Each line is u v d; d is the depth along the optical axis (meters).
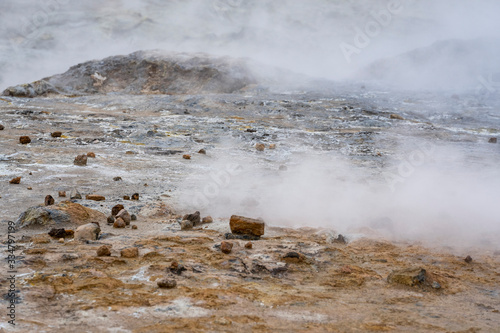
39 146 14.12
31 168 11.32
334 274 5.51
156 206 8.55
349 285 5.13
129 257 5.60
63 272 4.90
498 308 4.61
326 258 6.14
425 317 4.22
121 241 6.36
